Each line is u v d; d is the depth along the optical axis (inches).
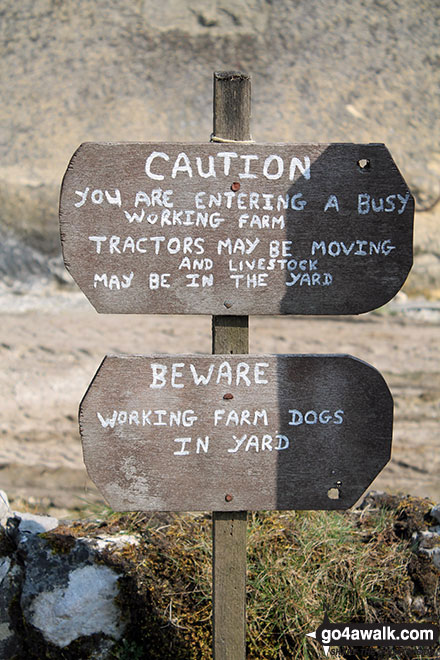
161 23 699.4
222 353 86.7
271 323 377.7
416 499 117.8
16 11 711.7
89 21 699.4
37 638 95.1
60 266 459.8
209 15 710.5
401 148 576.1
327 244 84.5
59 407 246.4
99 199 82.2
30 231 463.8
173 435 85.8
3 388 261.9
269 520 111.6
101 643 95.8
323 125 604.7
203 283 84.4
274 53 681.6
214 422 85.9
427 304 438.6
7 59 654.5
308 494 88.1
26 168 514.3
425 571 103.0
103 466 85.7
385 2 761.6
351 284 85.4
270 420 86.3
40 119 582.6
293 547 105.9
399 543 108.4
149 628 97.1
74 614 94.8
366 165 83.9
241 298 84.9
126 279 83.8
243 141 84.2
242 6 724.0
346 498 88.6
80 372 285.9
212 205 83.0
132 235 83.0
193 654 96.5
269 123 597.3
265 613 99.3
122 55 665.0
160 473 86.4
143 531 108.2
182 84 637.3
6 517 106.4
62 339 338.6
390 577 103.0
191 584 102.0
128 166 81.9
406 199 84.2
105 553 100.9
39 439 216.5
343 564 104.1
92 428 84.9
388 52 700.7
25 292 449.4
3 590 97.2
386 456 87.8
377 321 388.8
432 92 659.4
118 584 97.7
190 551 105.0
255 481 87.4
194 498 87.1
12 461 197.5
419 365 303.6
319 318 392.8
